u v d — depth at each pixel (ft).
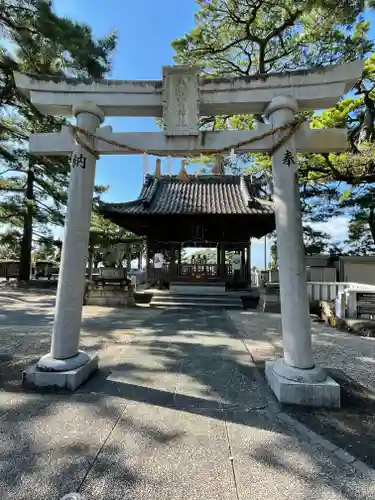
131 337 17.87
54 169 41.57
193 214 36.27
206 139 11.35
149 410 8.65
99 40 22.61
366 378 11.54
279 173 10.78
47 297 38.04
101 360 13.25
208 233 40.88
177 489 5.66
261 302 32.37
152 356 13.98
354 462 6.56
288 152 10.73
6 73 25.52
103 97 11.52
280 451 6.89
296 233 10.36
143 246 63.77
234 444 7.12
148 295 36.55
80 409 8.59
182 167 13.05
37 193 50.39
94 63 21.68
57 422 7.86
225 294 35.65
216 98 11.26
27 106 29.68
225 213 36.17
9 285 50.34
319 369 9.84
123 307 31.81
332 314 23.11
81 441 7.06
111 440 7.13
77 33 20.88
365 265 40.81
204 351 14.98
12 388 9.95
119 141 11.56
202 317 26.05
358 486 5.84
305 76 10.82
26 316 24.44
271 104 10.91
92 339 17.21
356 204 38.75
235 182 47.06
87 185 11.46
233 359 13.70
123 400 9.24
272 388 10.19
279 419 8.32
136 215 36.83
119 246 45.57
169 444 7.04
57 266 67.97
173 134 11.24
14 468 6.11
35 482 5.75
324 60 33.91
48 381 10.02
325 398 9.18
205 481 5.89
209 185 47.14
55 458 6.44
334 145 11.07
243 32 35.91
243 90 11.16
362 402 9.45
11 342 15.98
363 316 20.95
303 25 32.37
